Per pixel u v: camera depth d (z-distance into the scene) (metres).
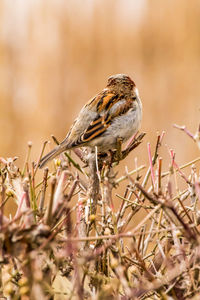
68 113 23.69
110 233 6.48
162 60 23.58
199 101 22.97
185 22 23.42
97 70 24.03
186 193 7.00
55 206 5.59
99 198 7.46
